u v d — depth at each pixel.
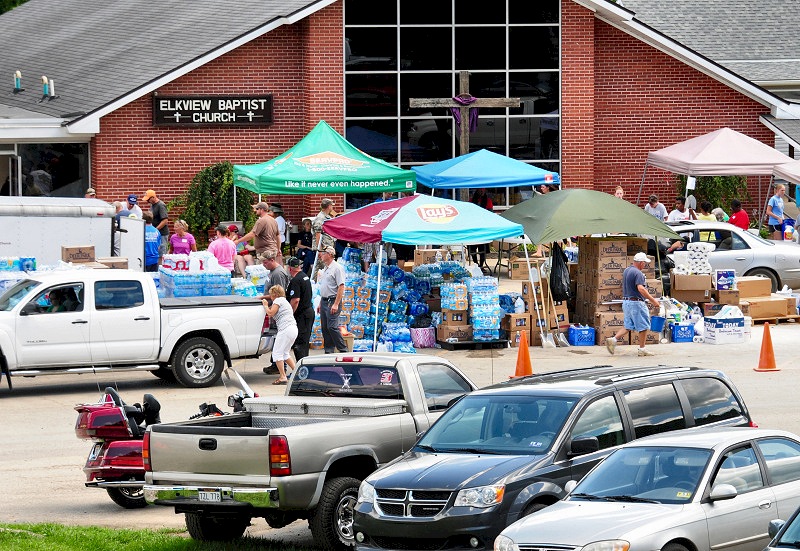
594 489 24.39
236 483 27.27
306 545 29.00
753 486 24.20
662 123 85.31
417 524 24.94
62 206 59.00
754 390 46.62
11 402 46.16
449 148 81.12
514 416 27.02
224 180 76.25
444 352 55.84
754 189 87.06
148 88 76.25
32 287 46.56
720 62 100.50
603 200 57.38
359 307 56.03
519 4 81.12
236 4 89.19
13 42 113.75
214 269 52.38
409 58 80.12
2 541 27.67
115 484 31.36
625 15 82.69
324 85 78.81
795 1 108.25
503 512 24.64
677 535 22.52
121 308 47.25
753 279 63.44
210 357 48.62
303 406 29.88
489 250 82.88
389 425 29.08
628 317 54.59
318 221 66.00
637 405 27.47
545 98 82.00
